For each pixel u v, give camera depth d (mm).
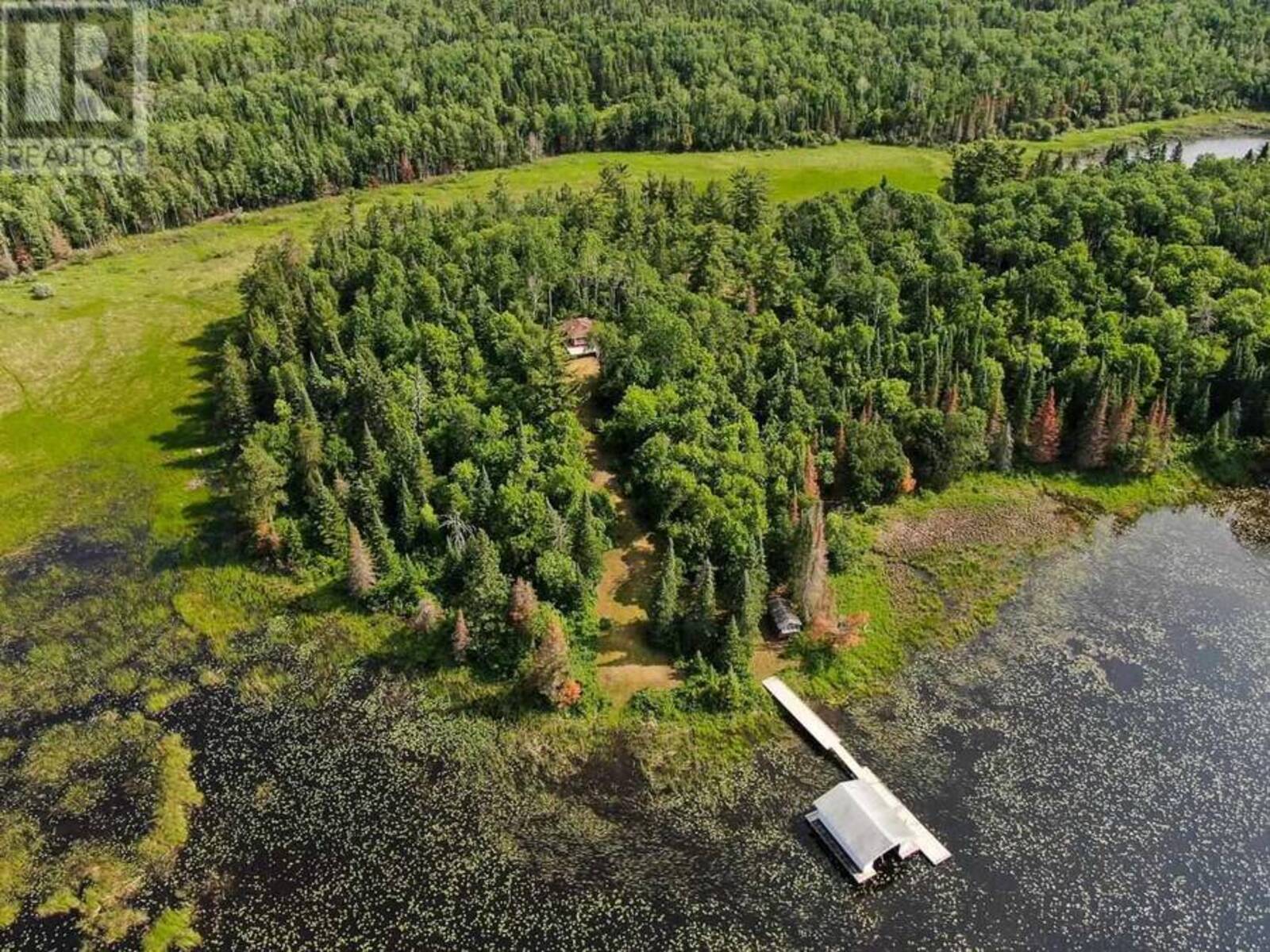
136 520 117500
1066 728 87062
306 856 77250
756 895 73500
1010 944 69938
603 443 122812
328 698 91688
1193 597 102375
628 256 149875
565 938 70688
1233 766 83188
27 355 156625
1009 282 139375
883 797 79000
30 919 72938
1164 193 154375
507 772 83938
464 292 142875
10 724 90000
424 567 102938
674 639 94125
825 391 119000
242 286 157000
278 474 109625
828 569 104750
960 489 117938
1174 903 72562
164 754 86125
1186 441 123312
